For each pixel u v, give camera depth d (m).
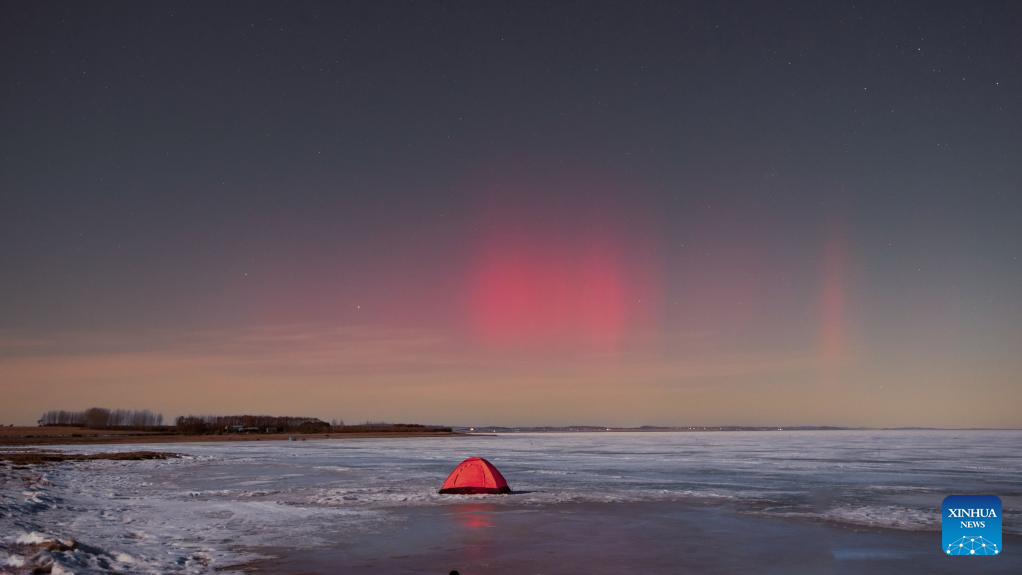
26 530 14.53
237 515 18.22
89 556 11.88
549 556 12.59
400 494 23.95
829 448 79.00
